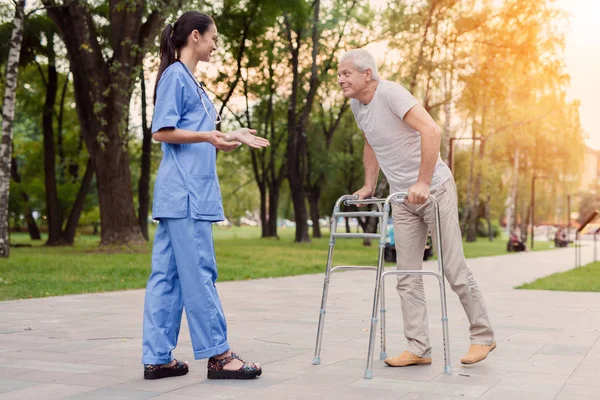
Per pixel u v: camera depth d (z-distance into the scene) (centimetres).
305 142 3450
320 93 3747
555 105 3856
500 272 1681
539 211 6400
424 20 2383
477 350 464
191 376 420
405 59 2439
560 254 3247
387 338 579
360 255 2239
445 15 2422
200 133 403
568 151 4784
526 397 370
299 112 3731
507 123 3872
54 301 869
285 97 3769
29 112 2977
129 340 556
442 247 463
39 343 540
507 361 477
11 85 1641
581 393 380
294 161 3428
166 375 415
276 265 1684
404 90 452
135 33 1931
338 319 707
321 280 1284
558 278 1441
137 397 364
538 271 1741
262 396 368
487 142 4125
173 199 408
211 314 409
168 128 405
